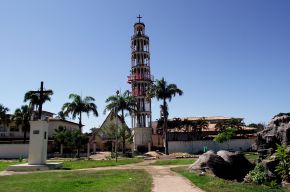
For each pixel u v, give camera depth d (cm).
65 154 6194
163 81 6297
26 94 6275
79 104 6350
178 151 6588
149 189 1636
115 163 3784
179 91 6272
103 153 6662
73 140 5606
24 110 6988
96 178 2170
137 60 7919
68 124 8062
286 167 1448
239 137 6506
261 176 2084
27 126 6994
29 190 1656
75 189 1686
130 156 5719
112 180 2042
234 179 2442
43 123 3294
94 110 6450
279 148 1474
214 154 2556
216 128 7381
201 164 2473
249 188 1714
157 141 7938
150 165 3469
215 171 2417
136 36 7969
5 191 1631
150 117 7500
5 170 3072
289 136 2341
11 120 7394
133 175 2317
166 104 6272
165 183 1864
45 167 3072
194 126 7231
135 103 6512
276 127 2497
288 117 2486
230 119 7338
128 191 1572
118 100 6322
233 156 2638
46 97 6147
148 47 8012
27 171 2952
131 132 6706
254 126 7806
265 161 2195
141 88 7650
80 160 4625
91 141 7625
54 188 1720
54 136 6512
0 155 6106
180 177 2142
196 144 6575
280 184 1895
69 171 2773
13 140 7275
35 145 3250
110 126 6531
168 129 7369
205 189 1634
